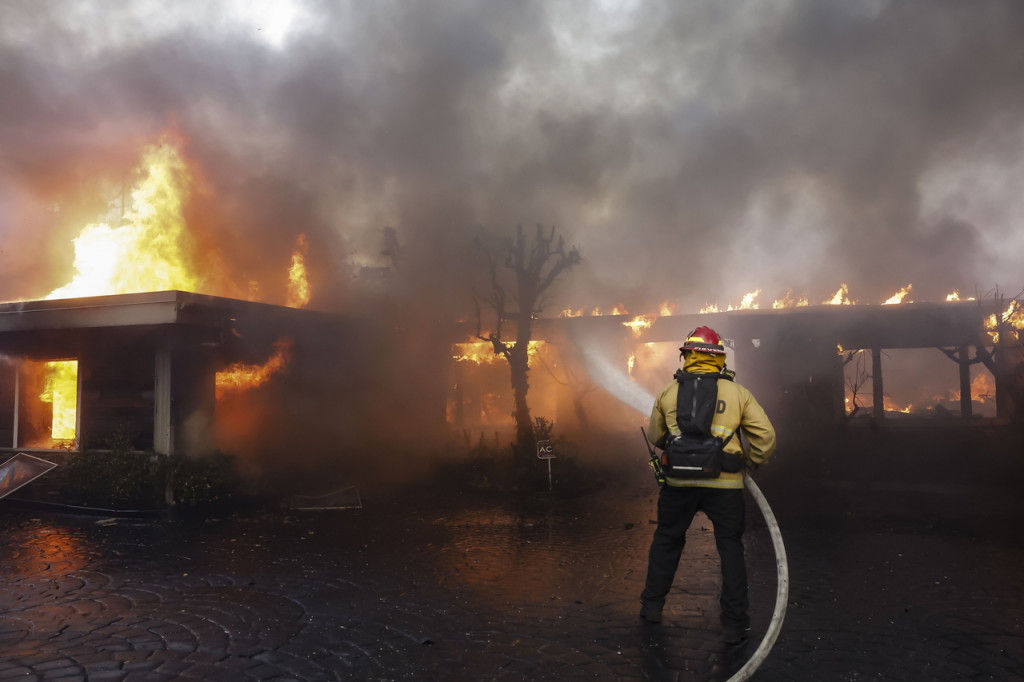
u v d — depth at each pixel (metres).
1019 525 7.65
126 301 9.09
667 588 4.29
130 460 9.29
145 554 6.38
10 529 7.70
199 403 9.88
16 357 10.62
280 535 7.29
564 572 5.62
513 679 3.46
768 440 3.93
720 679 3.43
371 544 6.80
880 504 9.27
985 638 4.03
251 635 4.14
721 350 4.15
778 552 3.53
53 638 4.09
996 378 12.84
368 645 3.97
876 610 4.56
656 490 10.99
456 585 5.25
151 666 3.64
